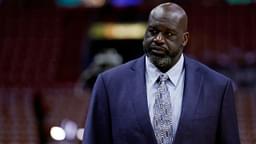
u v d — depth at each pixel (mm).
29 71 38031
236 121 8883
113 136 8664
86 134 8812
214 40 39188
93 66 30156
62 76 37906
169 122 8586
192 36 39500
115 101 8742
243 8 41844
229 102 8820
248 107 26484
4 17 42000
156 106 8641
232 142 8750
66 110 26484
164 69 8742
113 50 38688
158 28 8492
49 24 41688
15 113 26391
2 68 38188
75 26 41625
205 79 8867
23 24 41656
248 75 32000
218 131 8789
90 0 43906
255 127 23844
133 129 8523
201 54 36656
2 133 23875
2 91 31234
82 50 39719
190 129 8516
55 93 30328
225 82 8883
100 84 8906
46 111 25297
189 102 8633
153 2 42000
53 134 20922
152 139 8469
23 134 23656
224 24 40875
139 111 8570
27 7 44531
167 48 8508
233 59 33594
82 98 28203
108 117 8789
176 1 42156
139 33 41000
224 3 43031
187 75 8828
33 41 40562
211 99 8727
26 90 31938
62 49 40000
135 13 41531
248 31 40156
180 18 8547
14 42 40406
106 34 41125
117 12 41812
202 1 43531
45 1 44781
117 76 8898
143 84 8734
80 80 34500
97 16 41969
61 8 42656
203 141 8570
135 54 40938
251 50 38719
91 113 8852
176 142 8484
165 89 8719
